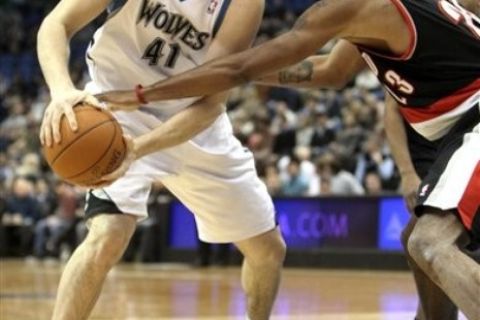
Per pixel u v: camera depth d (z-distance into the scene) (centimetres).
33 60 2198
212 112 356
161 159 384
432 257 312
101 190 368
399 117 424
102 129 319
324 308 667
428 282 400
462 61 328
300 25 326
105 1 355
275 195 1301
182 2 358
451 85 329
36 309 639
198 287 886
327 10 324
